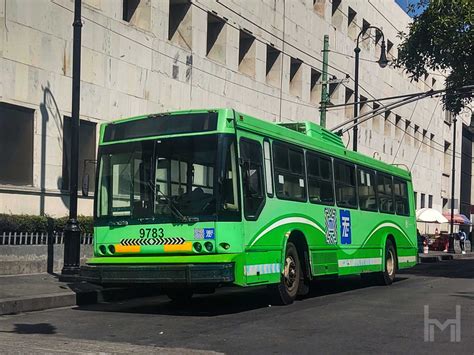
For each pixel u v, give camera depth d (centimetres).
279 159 1189
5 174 1611
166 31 2233
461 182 6694
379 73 4353
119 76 1997
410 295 1399
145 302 1274
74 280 1394
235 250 1016
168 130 1073
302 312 1094
